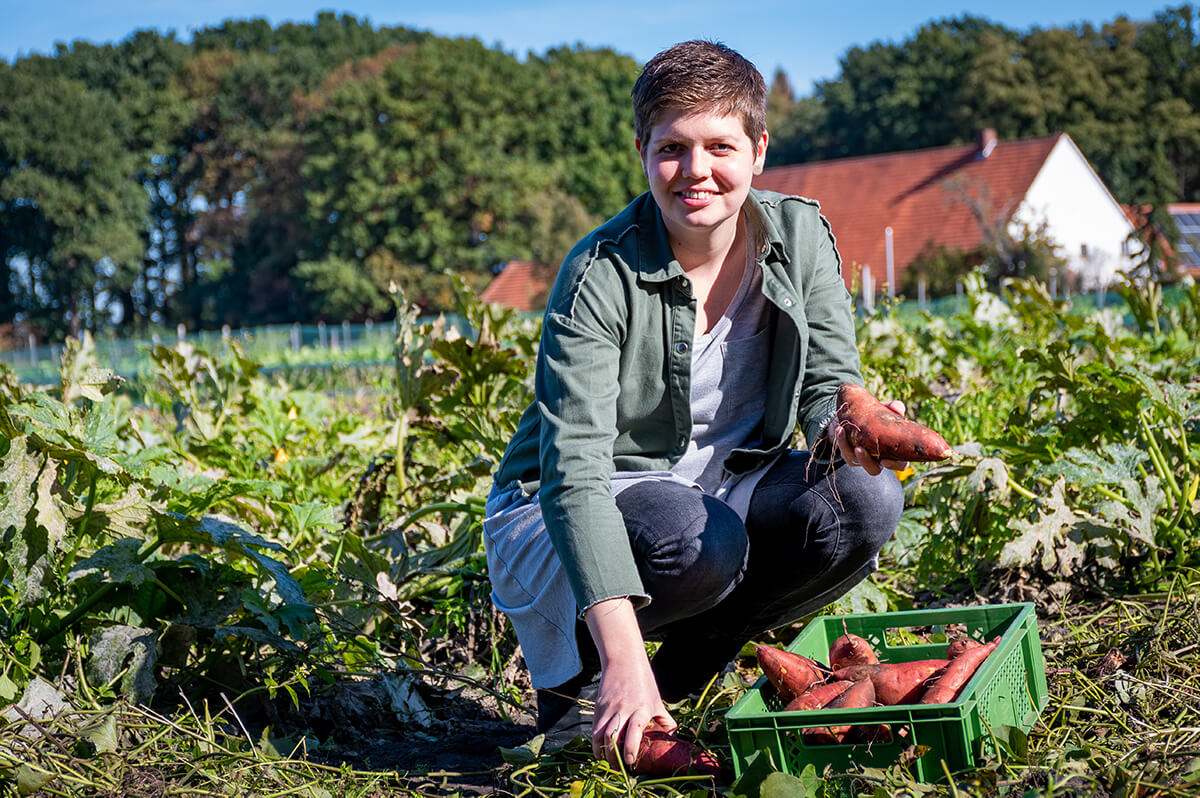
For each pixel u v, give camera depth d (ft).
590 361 7.27
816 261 8.08
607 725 6.55
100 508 9.45
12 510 8.73
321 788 7.34
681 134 7.12
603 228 7.73
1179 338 19.26
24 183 203.82
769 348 7.97
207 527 9.15
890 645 9.29
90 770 7.41
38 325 212.02
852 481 7.78
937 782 6.43
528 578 7.77
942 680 6.72
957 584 11.73
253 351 91.50
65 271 209.15
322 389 60.70
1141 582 10.59
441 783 7.75
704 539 7.35
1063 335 19.81
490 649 10.62
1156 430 11.69
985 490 11.35
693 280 7.77
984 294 22.31
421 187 166.81
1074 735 7.43
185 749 7.94
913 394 17.58
